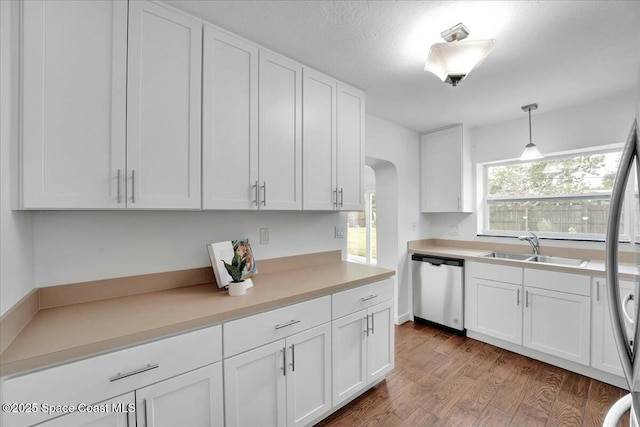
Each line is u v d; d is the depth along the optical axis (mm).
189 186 1448
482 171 3471
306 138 1948
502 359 2506
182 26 1433
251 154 1674
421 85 2260
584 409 1856
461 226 3506
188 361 1204
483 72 2033
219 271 1678
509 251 3119
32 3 1089
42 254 1345
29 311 1212
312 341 1649
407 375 2266
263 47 1735
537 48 1734
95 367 1005
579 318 2223
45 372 926
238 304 1412
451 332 3090
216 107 1542
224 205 1567
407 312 3449
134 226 1604
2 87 996
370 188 4715
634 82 2188
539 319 2432
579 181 2816
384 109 2775
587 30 1561
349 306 1848
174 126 1403
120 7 1264
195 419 1227
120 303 1430
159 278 1671
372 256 4738
